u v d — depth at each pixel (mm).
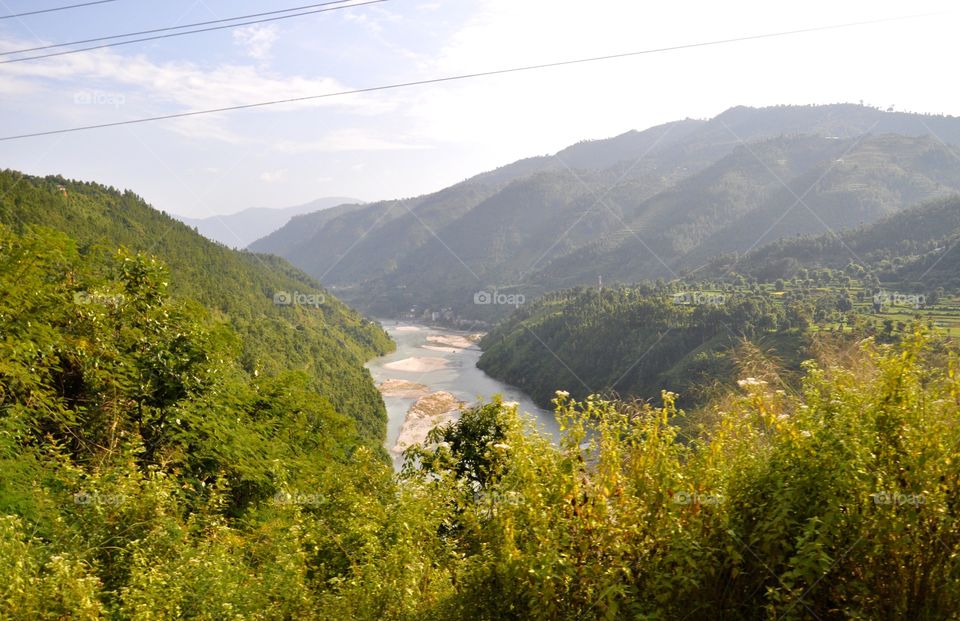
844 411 3543
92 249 10977
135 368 9352
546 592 3484
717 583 3438
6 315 8688
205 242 118812
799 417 3691
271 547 5559
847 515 3305
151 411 9258
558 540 3725
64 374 9188
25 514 5328
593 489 3945
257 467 9633
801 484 3312
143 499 5492
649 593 3479
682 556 3334
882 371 3727
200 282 85750
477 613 4066
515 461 4254
